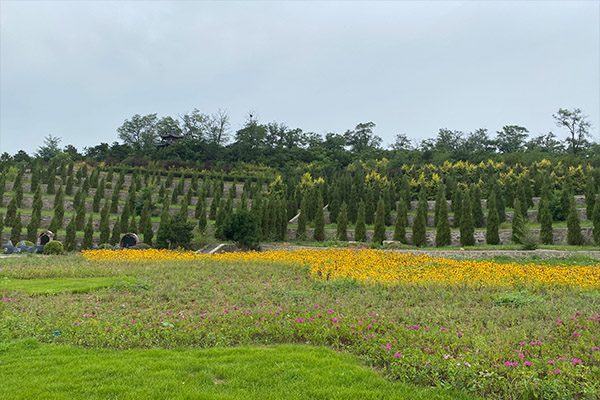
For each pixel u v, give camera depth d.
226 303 12.36
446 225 30.70
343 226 35.50
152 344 8.27
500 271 15.74
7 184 48.91
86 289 13.75
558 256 23.36
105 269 18.30
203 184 54.16
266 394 5.62
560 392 5.70
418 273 15.92
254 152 77.94
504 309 10.65
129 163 67.69
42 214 40.78
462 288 13.71
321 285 14.56
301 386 5.88
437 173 53.25
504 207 36.97
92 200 47.03
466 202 30.81
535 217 36.25
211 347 8.07
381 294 12.99
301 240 36.53
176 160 70.69
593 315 9.42
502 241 30.97
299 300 12.27
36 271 17.44
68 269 18.12
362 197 44.88
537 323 9.08
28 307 11.09
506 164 58.75
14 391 5.62
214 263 20.50
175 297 13.08
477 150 76.75
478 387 5.95
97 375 6.25
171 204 50.03
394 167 64.56
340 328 8.62
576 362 6.41
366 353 7.54
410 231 34.62
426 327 8.91
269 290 13.99
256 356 7.20
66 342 8.27
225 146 84.06
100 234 36.09
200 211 44.03
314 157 78.25
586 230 28.53
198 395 5.54
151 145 88.19
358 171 52.62
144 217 38.88
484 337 7.96
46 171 51.47
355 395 5.60
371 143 93.75
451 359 6.62
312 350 7.64
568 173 43.34
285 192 49.12
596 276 14.81
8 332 8.68
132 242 34.84
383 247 30.02
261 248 32.88
